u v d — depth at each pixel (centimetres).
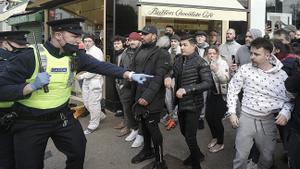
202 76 434
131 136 603
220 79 505
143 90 461
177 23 866
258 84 356
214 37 782
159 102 460
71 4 1011
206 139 601
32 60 320
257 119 360
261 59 351
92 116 652
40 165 336
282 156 511
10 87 306
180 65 455
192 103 436
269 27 891
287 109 339
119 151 555
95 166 497
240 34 884
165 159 518
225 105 527
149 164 498
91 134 641
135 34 601
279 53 447
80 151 350
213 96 529
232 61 632
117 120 739
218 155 529
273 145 371
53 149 565
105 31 833
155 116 459
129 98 589
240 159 373
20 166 328
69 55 338
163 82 459
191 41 444
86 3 932
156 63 461
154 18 832
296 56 374
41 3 1084
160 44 632
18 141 327
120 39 701
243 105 369
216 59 505
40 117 326
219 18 862
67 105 348
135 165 498
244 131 367
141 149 558
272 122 362
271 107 352
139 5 781
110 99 819
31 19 1223
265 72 356
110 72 369
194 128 442
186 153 541
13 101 318
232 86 376
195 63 441
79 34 338
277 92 352
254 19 945
